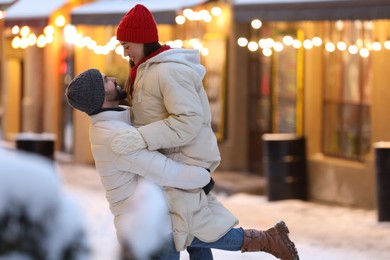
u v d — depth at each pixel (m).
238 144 22.78
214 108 23.03
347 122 19.28
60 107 28.22
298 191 19.34
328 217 16.27
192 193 7.03
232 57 22.58
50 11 22.09
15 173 3.29
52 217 3.34
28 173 3.30
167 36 23.86
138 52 7.12
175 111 6.86
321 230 14.28
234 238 7.25
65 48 27.66
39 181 3.31
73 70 27.19
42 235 3.31
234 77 22.62
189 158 7.04
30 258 3.29
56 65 28.14
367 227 14.80
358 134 18.97
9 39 28.56
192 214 7.01
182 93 6.87
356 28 18.72
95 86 6.89
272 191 19.03
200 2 20.02
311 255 11.74
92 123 7.02
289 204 18.34
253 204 18.56
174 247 7.01
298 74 20.39
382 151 15.30
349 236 13.62
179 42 21.83
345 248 12.45
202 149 7.07
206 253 7.66
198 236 7.07
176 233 6.96
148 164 6.84
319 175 19.62
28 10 22.58
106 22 21.39
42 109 29.16
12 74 30.42
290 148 19.17
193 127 6.88
